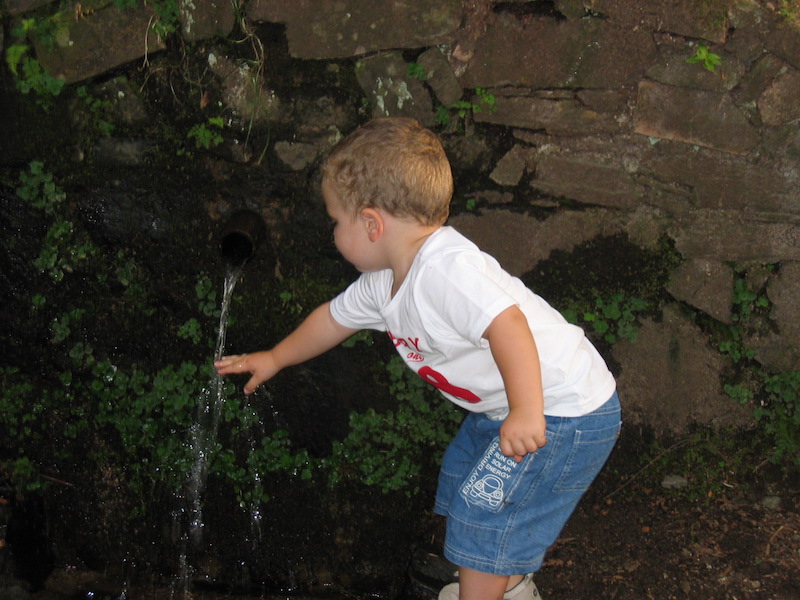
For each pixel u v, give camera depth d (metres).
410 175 1.91
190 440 3.00
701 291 2.81
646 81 2.61
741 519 2.80
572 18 2.55
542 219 2.78
